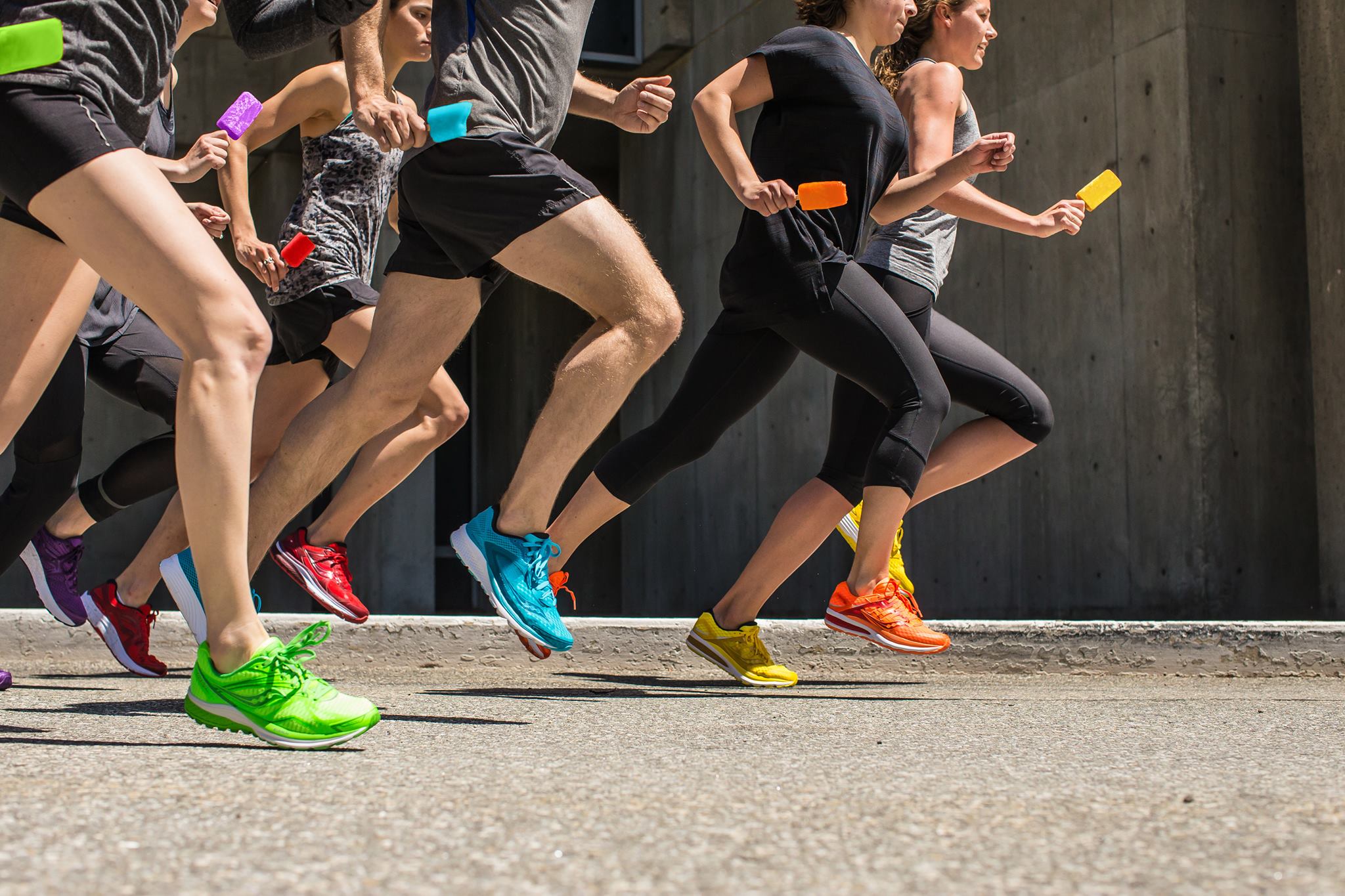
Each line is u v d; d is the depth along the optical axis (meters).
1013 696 2.56
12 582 10.93
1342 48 6.50
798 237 2.57
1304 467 6.80
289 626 3.35
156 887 0.81
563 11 2.09
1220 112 6.80
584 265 1.97
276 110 3.12
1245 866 0.90
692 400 2.79
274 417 3.28
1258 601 6.66
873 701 2.41
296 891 0.81
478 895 0.80
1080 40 7.44
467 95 2.00
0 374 1.76
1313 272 6.68
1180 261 6.77
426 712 2.05
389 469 3.06
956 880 0.86
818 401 9.42
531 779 1.27
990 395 3.04
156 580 2.96
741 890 0.82
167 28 1.66
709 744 1.62
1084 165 7.41
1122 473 7.12
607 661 3.44
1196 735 1.76
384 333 2.18
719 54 10.12
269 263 3.12
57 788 1.16
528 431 12.31
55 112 1.49
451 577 12.05
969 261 8.24
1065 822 1.06
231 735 1.66
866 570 2.79
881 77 3.10
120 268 1.49
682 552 11.09
